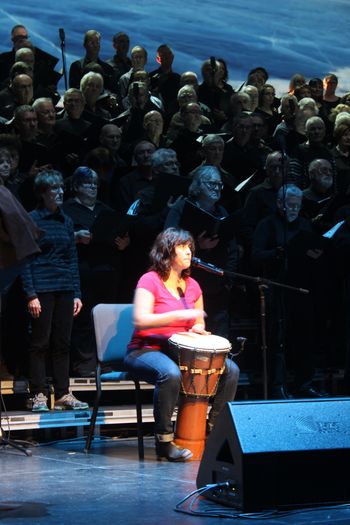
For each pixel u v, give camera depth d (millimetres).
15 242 6344
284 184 11133
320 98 19109
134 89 15367
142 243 11734
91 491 7691
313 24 21531
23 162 12156
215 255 11422
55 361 10852
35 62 15922
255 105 16797
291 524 6406
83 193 11562
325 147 14805
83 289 11539
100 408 11141
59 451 10016
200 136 14359
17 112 12906
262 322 10422
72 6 19438
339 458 7047
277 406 7012
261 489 6836
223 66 18391
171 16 20359
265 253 11727
